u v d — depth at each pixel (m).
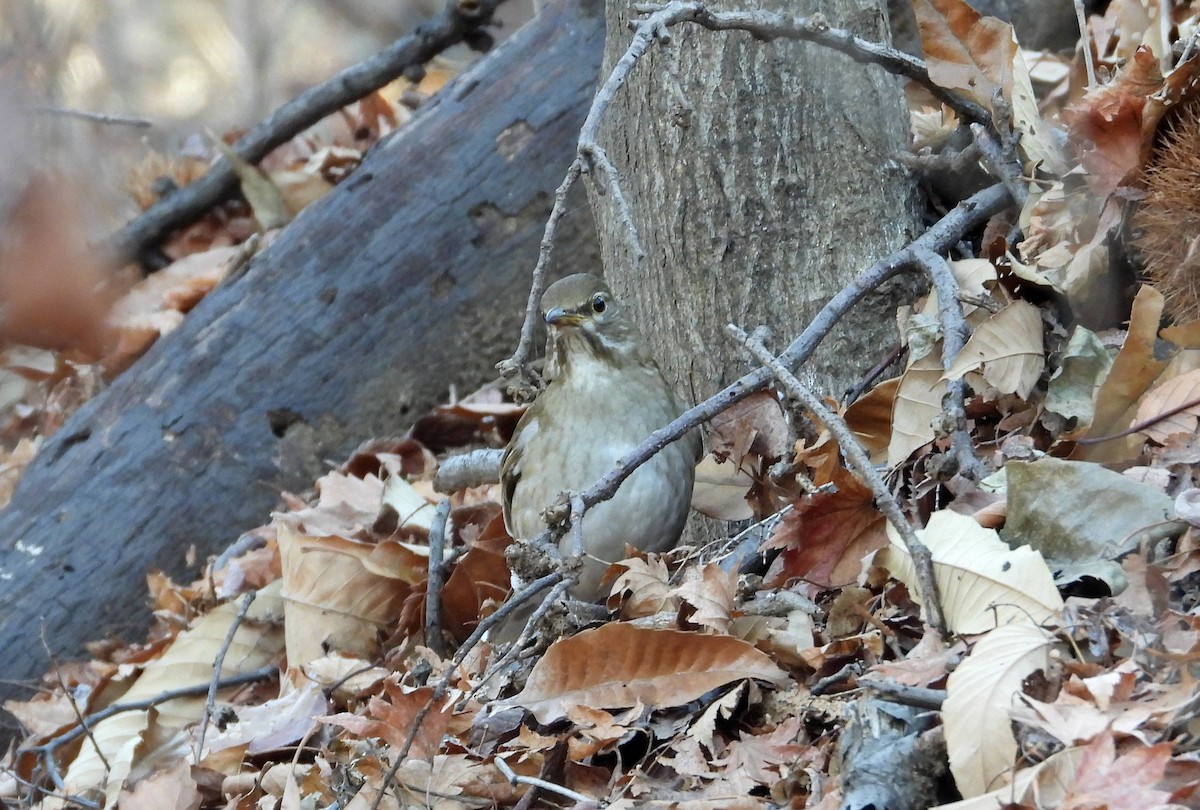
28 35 10.27
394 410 14.69
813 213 10.30
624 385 9.88
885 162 10.37
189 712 11.38
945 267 8.97
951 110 11.54
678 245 10.61
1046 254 9.17
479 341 14.63
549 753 7.63
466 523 12.44
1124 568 6.81
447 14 17.28
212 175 18.78
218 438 14.51
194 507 14.37
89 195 10.44
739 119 10.36
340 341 14.65
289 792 8.23
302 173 18.75
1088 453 8.09
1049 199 9.38
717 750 7.34
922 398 8.84
